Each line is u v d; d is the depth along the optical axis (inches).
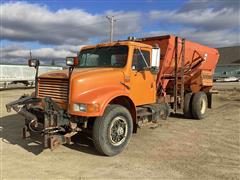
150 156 241.1
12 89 1229.1
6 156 239.6
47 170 208.5
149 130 337.1
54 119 229.6
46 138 225.8
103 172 205.2
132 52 273.9
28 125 252.2
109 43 287.3
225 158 237.0
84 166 217.3
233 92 900.6
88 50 302.0
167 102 371.6
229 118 426.6
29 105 251.6
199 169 211.5
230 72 2468.0
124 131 251.6
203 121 402.9
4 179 191.3
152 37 362.3
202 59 443.8
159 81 354.3
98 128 235.0
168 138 300.8
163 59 353.7
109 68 269.1
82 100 227.9
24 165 218.5
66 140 234.2
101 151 238.4
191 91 446.9
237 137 306.2
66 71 268.4
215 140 293.7
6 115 447.8
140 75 282.8
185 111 414.3
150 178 194.7
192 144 278.5
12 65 1218.6
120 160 231.1
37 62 264.2
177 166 217.5
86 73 245.8
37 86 262.8
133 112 273.6
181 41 376.2
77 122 242.2
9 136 305.9
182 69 387.5
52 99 241.3
